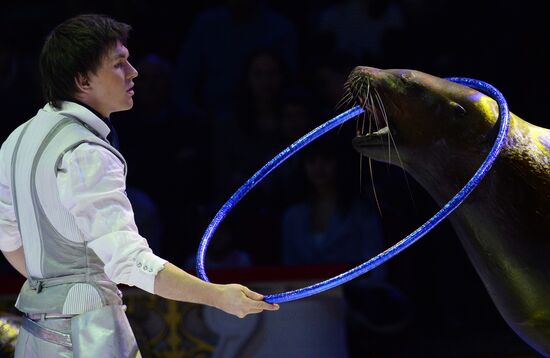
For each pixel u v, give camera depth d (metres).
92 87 8.36
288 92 17.16
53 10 20.19
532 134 9.30
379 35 19.67
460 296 17.47
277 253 15.90
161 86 18.41
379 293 14.77
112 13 19.81
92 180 7.87
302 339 13.09
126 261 7.79
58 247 8.10
